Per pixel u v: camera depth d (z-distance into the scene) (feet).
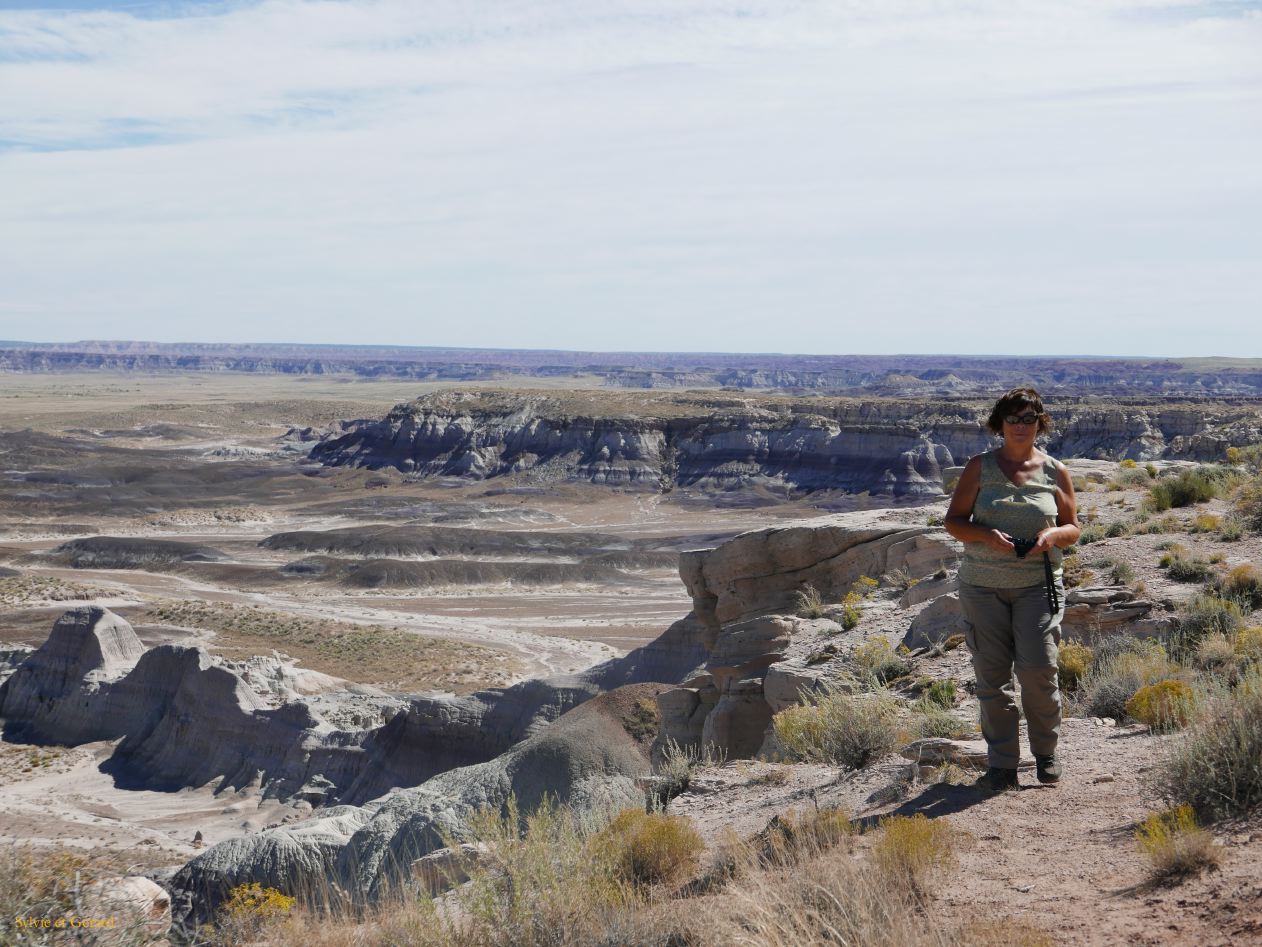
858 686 37.24
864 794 22.68
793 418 632.38
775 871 16.99
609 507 582.35
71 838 143.54
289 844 68.69
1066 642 37.40
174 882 69.51
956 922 14.46
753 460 620.49
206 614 315.17
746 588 75.66
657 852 19.83
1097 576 44.42
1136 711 24.90
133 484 618.44
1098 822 17.99
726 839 20.35
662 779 30.19
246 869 67.41
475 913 16.21
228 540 460.96
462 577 389.39
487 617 333.42
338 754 167.84
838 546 70.13
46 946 17.39
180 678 205.98
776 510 554.87
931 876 16.11
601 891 16.75
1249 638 31.04
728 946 14.28
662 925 15.53
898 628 49.16
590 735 70.85
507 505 588.09
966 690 35.45
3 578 353.31
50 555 428.97
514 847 17.16
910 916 14.87
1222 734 18.08
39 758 195.83
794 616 57.98
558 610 343.87
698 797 27.48
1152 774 19.51
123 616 316.40
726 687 54.75
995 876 16.10
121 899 18.89
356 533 434.30
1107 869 15.67
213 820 159.63
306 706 182.60
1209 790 17.21
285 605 353.10
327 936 17.84
